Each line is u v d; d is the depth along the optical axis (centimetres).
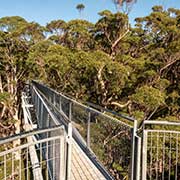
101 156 587
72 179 508
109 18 2364
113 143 536
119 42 2406
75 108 867
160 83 1980
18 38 3125
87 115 712
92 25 2567
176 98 1947
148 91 1750
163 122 468
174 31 2173
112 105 2139
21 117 3231
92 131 660
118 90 2047
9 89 3400
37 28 3167
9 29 3142
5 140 258
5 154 277
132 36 2481
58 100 1184
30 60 2683
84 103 972
